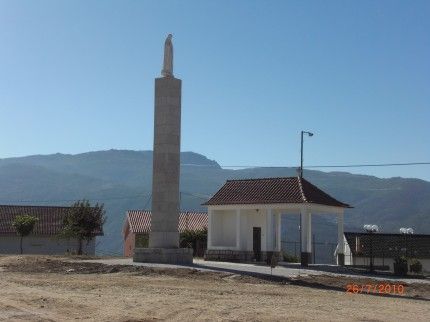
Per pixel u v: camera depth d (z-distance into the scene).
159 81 39.81
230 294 23.70
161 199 39.06
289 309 19.83
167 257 37.75
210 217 47.31
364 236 59.97
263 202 43.91
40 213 69.31
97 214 53.62
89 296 21.88
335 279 32.28
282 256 48.91
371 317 18.70
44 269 33.28
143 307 19.33
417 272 43.38
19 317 17.12
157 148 39.53
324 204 43.09
